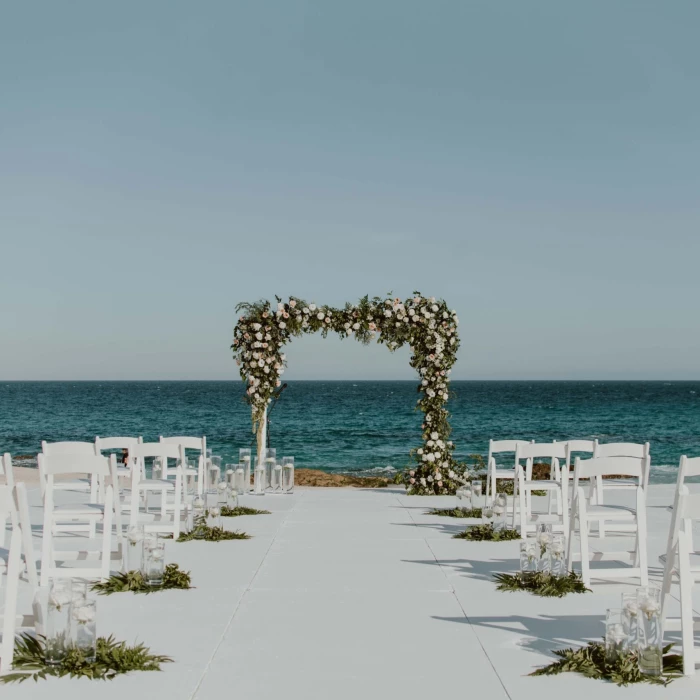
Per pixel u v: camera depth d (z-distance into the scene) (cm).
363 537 855
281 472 1296
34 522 936
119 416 5203
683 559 435
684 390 10188
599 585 630
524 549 621
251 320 1332
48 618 429
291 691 395
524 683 408
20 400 7519
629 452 764
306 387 13200
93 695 387
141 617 529
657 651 417
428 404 1324
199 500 916
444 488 1290
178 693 391
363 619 527
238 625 511
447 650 462
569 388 11462
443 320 1343
